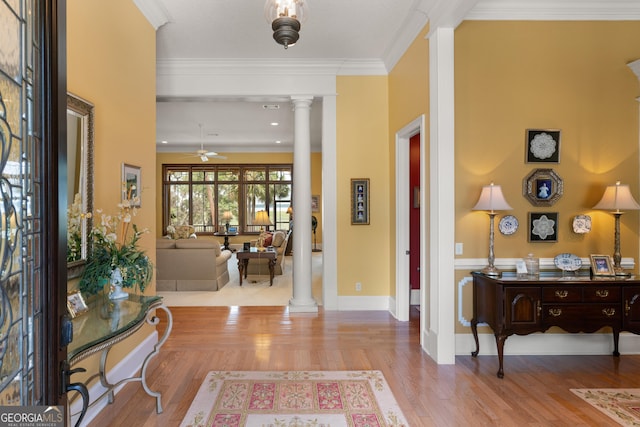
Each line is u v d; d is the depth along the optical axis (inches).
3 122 32.6
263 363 121.7
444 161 120.3
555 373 113.7
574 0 126.7
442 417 89.1
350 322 167.0
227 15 136.9
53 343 38.8
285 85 184.1
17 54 34.8
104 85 98.3
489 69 128.6
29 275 36.7
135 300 92.0
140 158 121.0
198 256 228.7
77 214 85.2
